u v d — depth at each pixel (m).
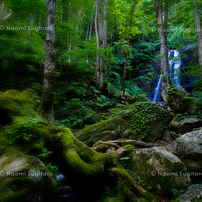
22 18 5.99
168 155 2.68
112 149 3.77
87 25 16.75
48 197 2.18
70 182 3.03
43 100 4.67
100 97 8.27
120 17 9.68
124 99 8.87
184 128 5.25
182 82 15.64
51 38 4.73
